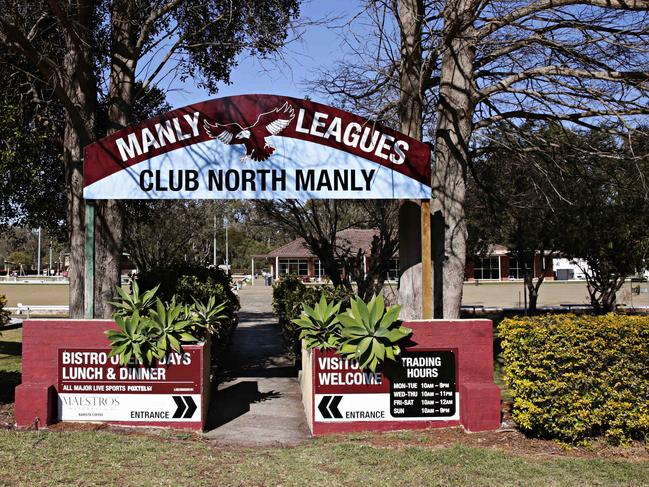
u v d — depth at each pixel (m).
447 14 9.25
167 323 7.79
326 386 7.67
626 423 6.94
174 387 7.77
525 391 7.06
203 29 13.49
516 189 15.22
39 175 13.70
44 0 11.16
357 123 8.72
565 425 6.95
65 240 16.00
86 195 8.55
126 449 6.61
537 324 7.12
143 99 15.71
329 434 7.58
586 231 19.34
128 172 8.59
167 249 25.16
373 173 8.72
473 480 5.77
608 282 21.94
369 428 7.68
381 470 6.05
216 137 8.67
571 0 8.97
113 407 7.74
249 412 8.89
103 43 13.96
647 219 18.92
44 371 7.75
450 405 7.75
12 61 12.84
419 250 10.19
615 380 6.97
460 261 10.30
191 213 26.05
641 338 6.96
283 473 5.96
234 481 5.72
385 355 7.69
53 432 7.22
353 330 7.57
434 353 7.77
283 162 8.70
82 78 11.71
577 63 10.07
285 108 8.71
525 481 5.76
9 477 5.60
